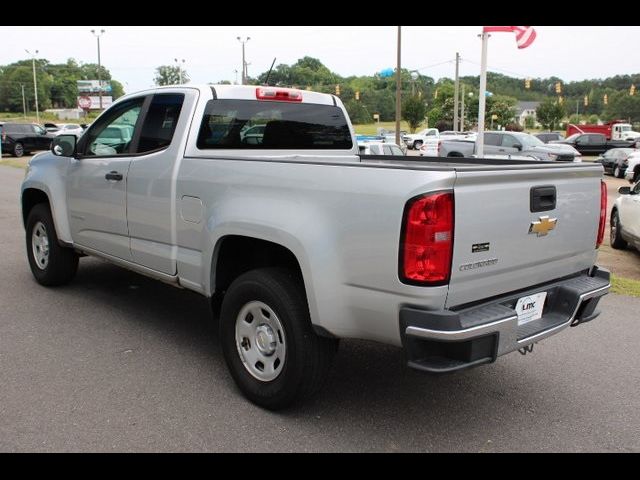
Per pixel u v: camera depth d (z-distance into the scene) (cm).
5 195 1477
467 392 420
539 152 2147
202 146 453
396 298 314
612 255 964
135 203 479
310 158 506
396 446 347
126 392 404
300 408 389
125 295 624
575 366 468
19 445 337
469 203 311
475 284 324
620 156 2400
